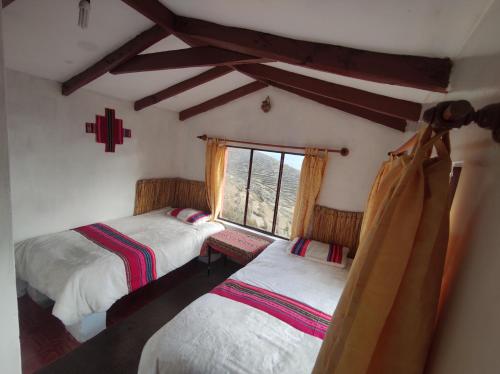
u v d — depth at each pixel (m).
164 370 1.36
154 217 3.71
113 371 1.88
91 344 2.10
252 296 1.94
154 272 2.63
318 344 1.50
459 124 0.54
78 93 2.83
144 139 3.67
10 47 1.99
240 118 3.54
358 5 0.92
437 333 0.65
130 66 2.28
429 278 0.58
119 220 3.42
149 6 1.51
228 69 2.60
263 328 1.59
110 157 3.27
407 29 0.98
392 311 0.60
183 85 2.95
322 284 2.21
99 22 1.78
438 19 0.86
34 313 2.36
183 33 1.68
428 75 1.14
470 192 0.63
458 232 0.67
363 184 2.79
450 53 1.05
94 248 2.51
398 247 0.58
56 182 2.75
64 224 2.88
